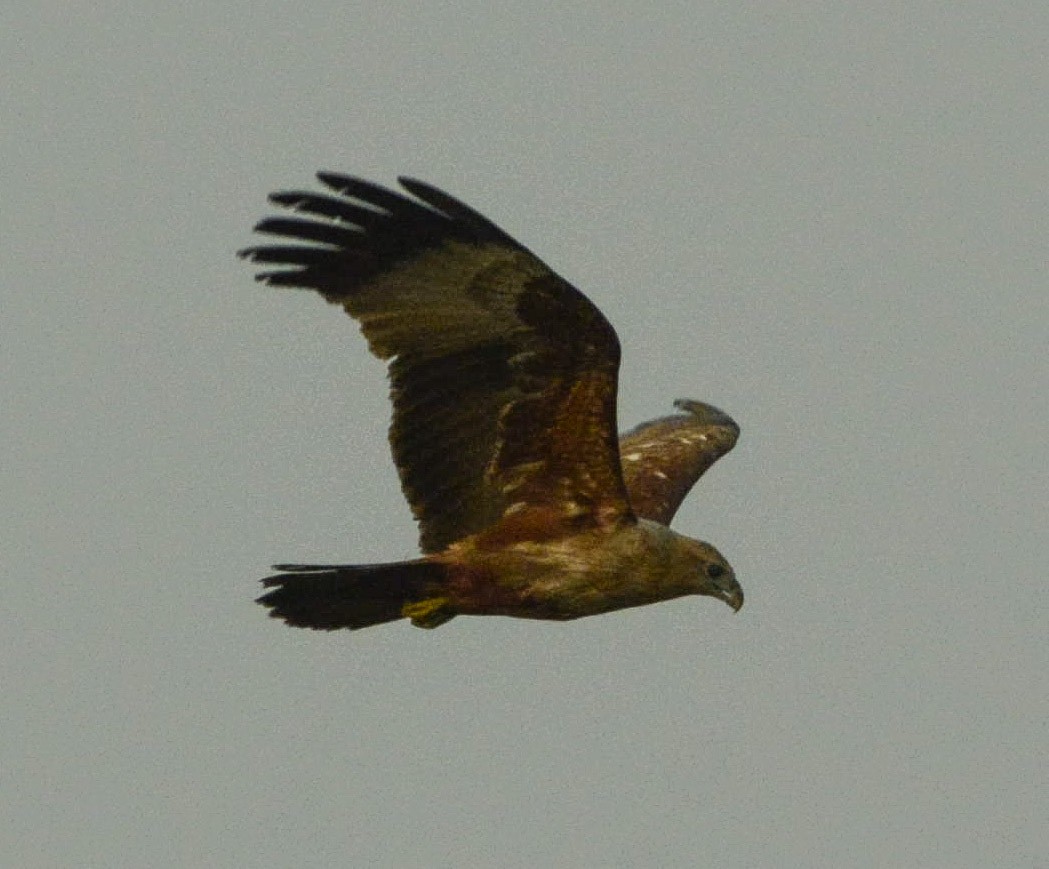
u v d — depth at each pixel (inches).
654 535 1108.5
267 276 1032.8
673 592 1116.5
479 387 1064.2
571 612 1106.1
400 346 1048.8
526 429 1073.5
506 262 1029.8
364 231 1030.4
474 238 1027.3
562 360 1052.5
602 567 1094.4
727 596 1122.0
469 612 1102.4
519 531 1089.4
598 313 1035.9
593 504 1092.5
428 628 1104.8
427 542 1090.1
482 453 1079.0
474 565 1086.4
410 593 1095.0
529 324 1043.9
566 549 1093.1
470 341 1050.7
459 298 1041.5
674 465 1270.9
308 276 1035.9
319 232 1030.4
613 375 1053.8
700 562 1119.0
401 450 1069.8
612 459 1078.4
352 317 1043.3
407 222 1027.3
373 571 1069.1
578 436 1074.1
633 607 1116.5
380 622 1101.1
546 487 1088.8
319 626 1093.1
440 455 1074.7
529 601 1095.0
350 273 1039.6
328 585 1075.9
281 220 1028.5
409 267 1040.8
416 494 1081.4
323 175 1015.0
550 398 1064.8
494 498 1089.4
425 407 1064.2
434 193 1001.5
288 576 1069.8
